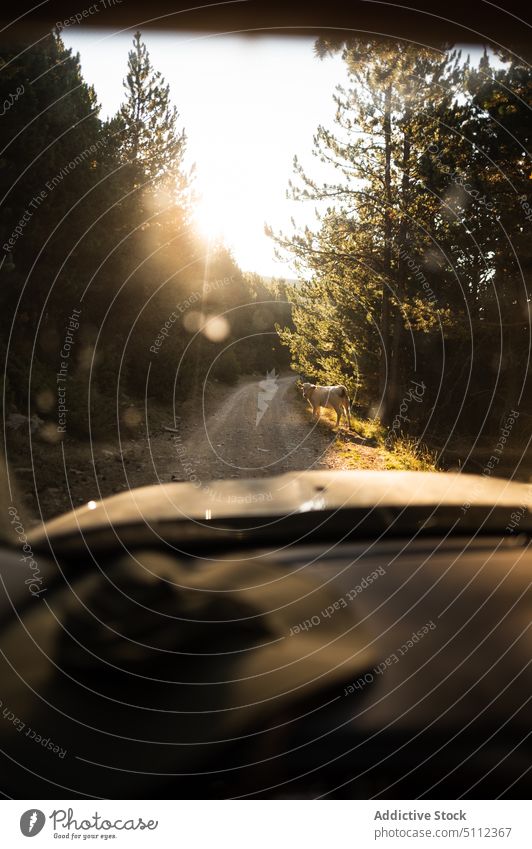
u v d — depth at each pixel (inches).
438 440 689.6
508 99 535.5
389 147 644.7
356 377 834.8
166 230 681.6
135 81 620.4
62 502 263.0
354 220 723.4
